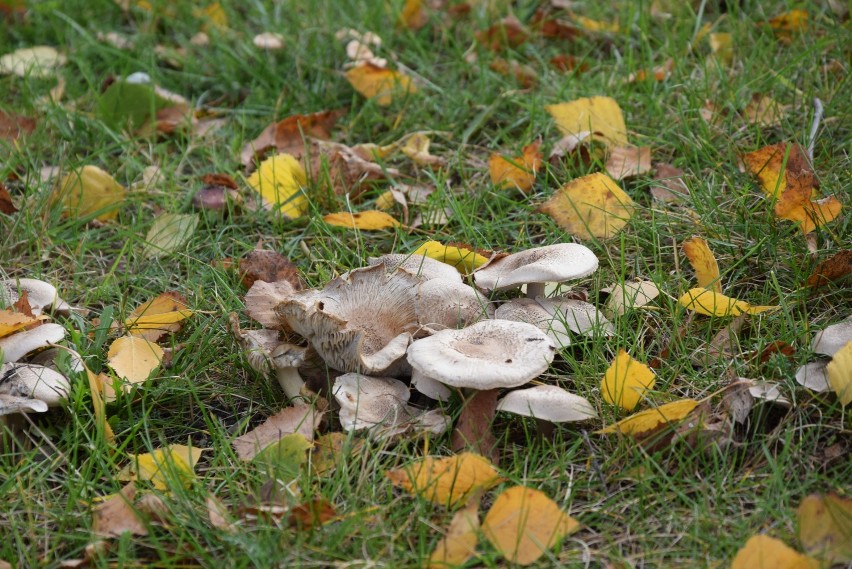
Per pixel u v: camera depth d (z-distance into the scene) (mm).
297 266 1425
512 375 1232
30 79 1644
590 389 1290
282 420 1267
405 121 1577
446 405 1274
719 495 1220
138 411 1309
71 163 1513
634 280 1375
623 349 1262
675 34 1641
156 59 1698
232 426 1297
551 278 1287
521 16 1716
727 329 1320
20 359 1304
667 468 1241
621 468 1245
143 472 1244
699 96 1540
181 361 1332
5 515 1239
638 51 1653
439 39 1718
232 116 1620
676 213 1428
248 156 1544
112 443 1271
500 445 1268
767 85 1537
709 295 1315
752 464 1242
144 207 1512
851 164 1433
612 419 1271
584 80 1591
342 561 1197
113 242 1474
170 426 1299
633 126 1521
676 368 1305
